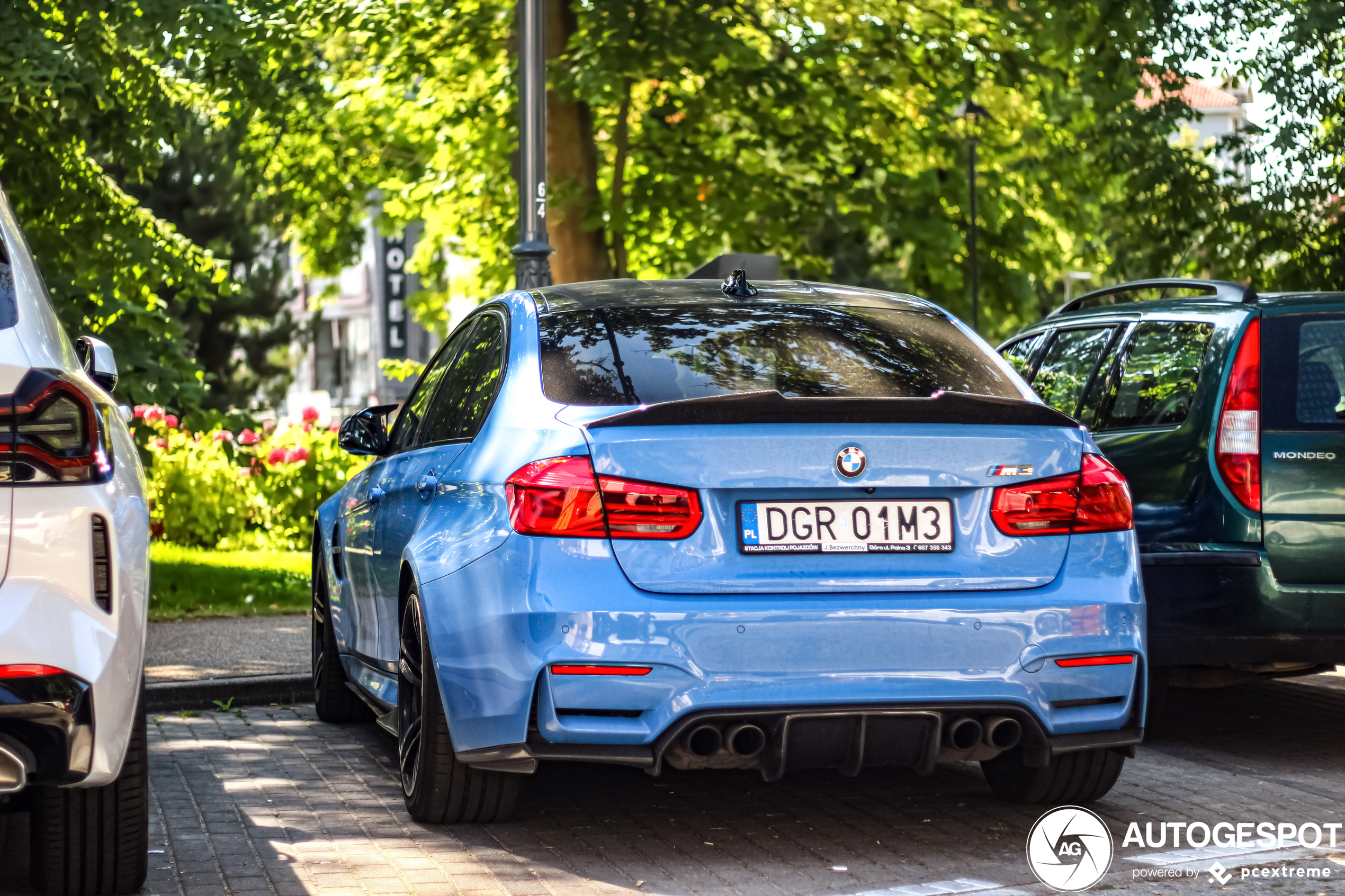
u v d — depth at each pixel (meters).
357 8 19.14
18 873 4.44
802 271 20.67
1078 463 4.55
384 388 48.41
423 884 4.33
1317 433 6.27
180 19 14.49
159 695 7.63
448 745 4.79
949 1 18.55
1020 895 4.21
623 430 4.33
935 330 5.37
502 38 19.31
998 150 20.92
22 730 3.48
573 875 4.43
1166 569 6.21
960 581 4.36
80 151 15.09
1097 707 4.50
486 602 4.33
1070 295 29.38
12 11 13.34
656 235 20.03
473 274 23.94
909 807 5.32
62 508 3.57
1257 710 7.50
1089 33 16.34
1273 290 13.81
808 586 4.27
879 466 4.35
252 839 4.88
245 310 33.41
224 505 15.58
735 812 5.26
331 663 7.10
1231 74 14.16
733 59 16.61
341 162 22.62
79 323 15.46
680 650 4.18
